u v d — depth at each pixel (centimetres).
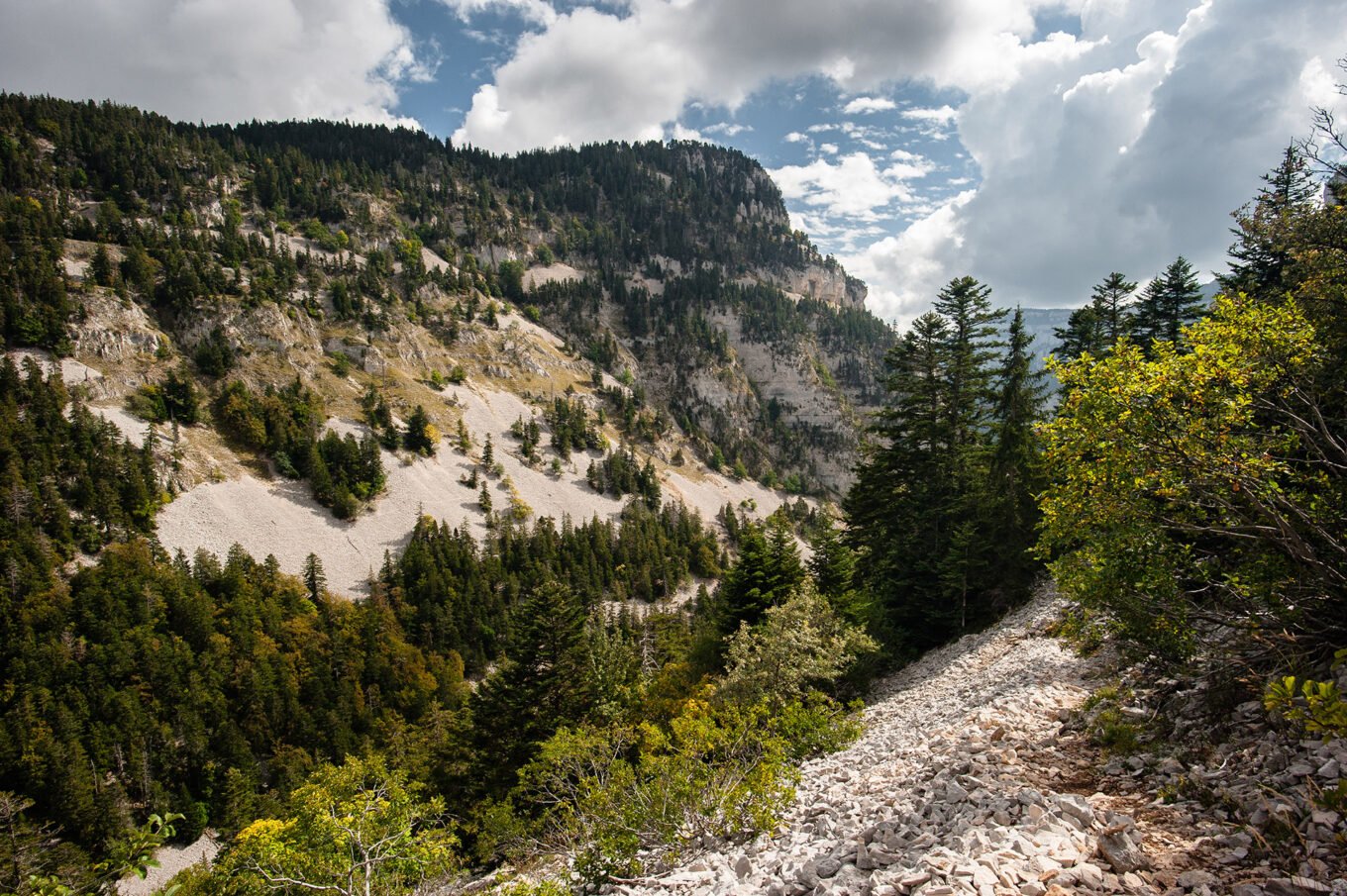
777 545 3381
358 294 18650
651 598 12775
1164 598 978
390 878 1184
